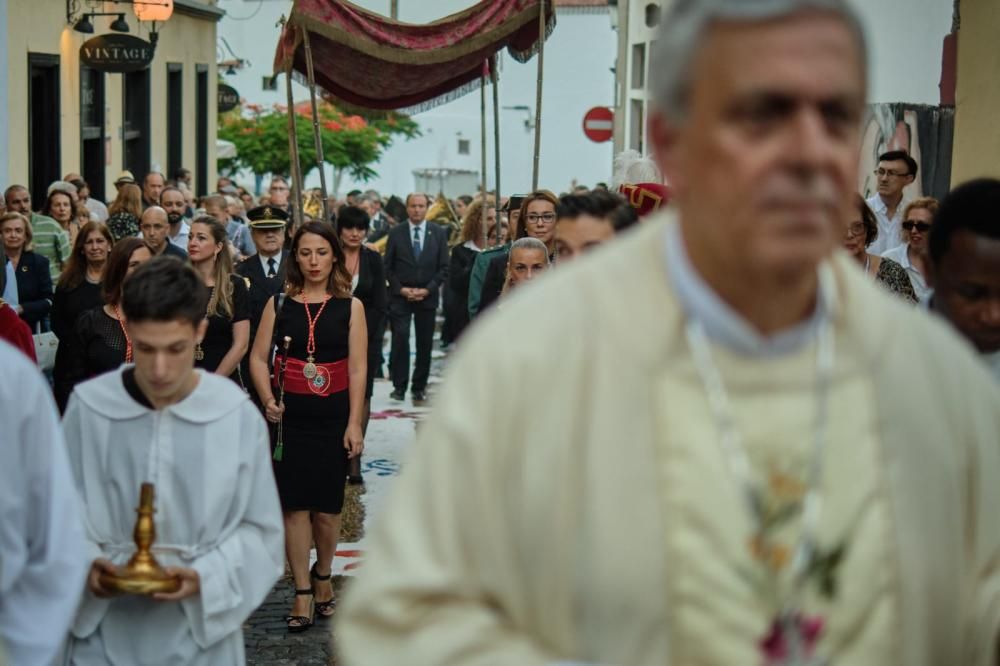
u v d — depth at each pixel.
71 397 6.71
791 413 2.85
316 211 32.62
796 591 2.80
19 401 4.96
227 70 59.19
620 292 2.87
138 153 36.75
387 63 19.70
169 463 6.55
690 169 2.75
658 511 2.78
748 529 2.79
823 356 2.88
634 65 41.22
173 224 20.36
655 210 10.43
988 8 14.42
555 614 2.81
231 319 11.92
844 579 2.82
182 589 6.47
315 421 10.89
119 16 28.98
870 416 2.88
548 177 83.12
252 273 14.57
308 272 11.03
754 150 2.64
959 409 2.97
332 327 10.99
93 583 6.49
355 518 13.98
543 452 2.79
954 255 4.62
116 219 18.84
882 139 18.06
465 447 2.81
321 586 11.10
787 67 2.62
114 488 6.59
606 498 2.78
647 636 2.78
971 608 2.99
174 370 6.34
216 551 6.57
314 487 10.84
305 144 56.31
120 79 33.91
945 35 17.80
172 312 6.26
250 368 11.15
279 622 10.92
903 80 18.38
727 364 2.84
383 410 20.02
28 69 26.95
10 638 5.04
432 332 21.20
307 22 18.00
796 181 2.63
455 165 84.75
